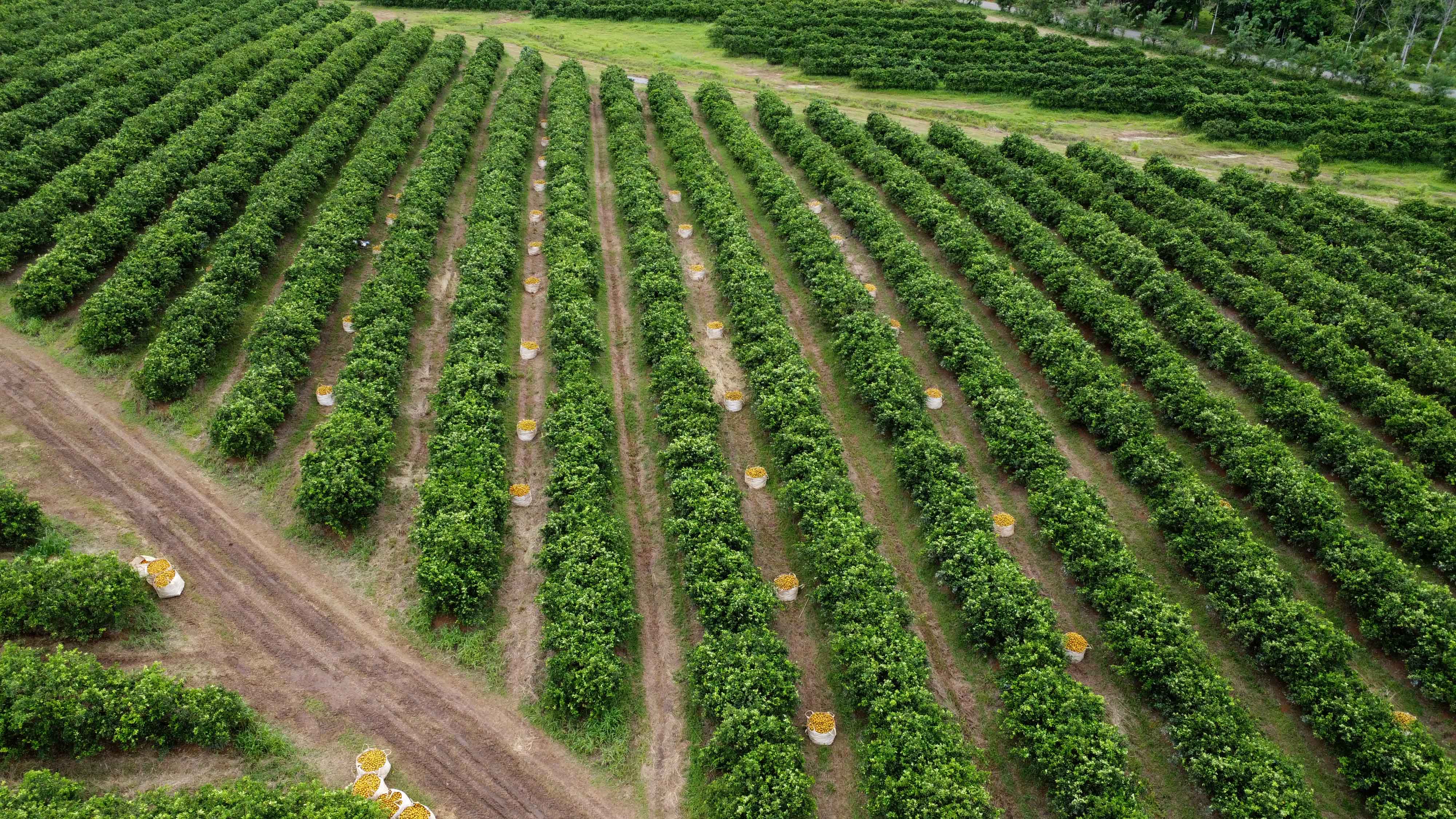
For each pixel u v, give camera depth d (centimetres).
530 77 8456
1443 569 3541
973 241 5628
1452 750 2980
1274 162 7875
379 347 4350
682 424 4003
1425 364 4606
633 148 6944
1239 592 3353
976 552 3391
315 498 3416
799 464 3800
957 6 11906
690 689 3059
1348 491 4003
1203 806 2806
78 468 3766
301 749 2817
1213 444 4094
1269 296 5191
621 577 3262
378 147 6456
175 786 2642
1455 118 8125
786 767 2670
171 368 4062
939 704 3097
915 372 4625
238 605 3266
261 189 5628
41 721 2600
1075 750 2719
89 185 5553
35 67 7200
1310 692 2998
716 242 5797
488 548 3331
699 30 11119
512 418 4331
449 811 2695
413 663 3131
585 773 2834
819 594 3306
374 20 10188
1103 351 4972
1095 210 6438
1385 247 5956
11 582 2931
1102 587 3362
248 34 8969
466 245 5531
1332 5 10531
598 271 5362
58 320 4588
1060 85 9162
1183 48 10112
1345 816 2805
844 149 7306
